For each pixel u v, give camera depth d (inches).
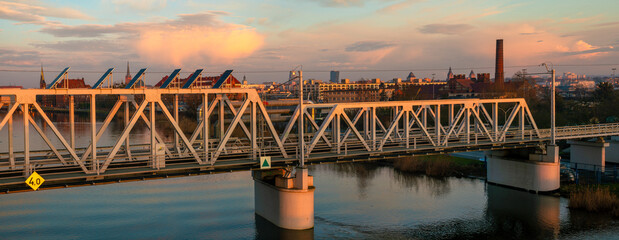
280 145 1430.9
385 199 1841.8
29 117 1108.5
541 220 1541.6
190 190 1939.0
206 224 1467.8
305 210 1391.5
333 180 2231.8
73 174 1168.2
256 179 1541.6
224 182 2102.6
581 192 1793.8
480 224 1509.6
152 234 1371.8
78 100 6914.4
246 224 1466.5
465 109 1809.8
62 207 1662.2
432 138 1835.6
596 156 2210.9
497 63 6855.3
